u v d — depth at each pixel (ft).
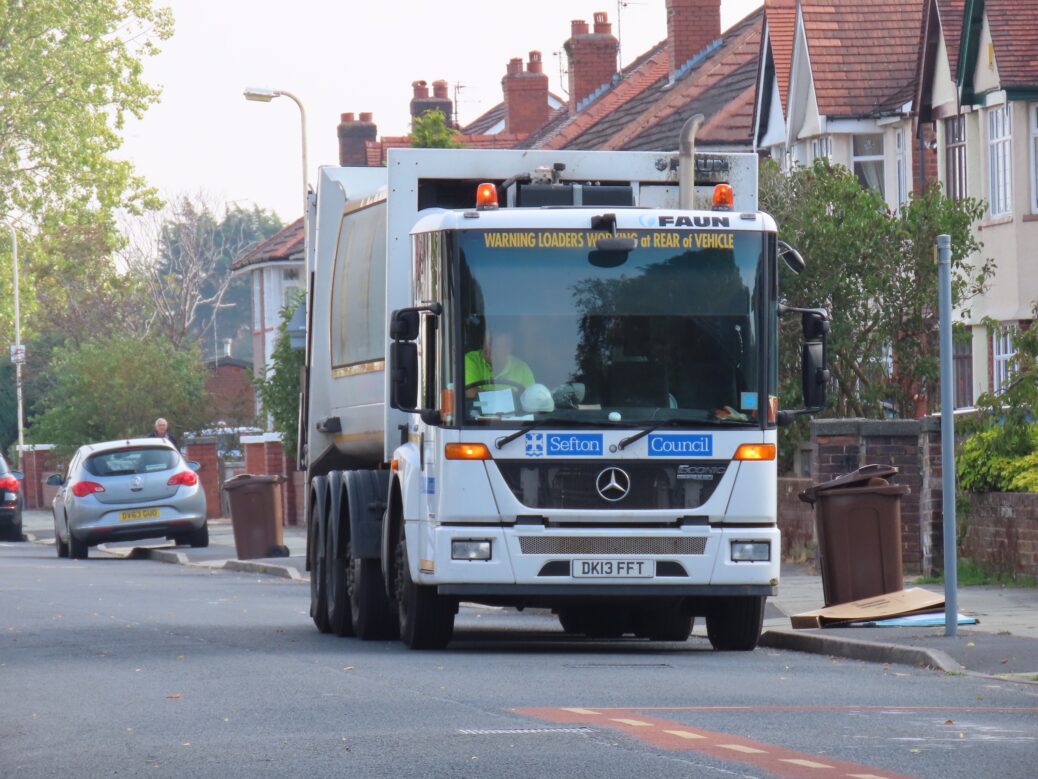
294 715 106.11
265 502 310.04
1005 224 318.86
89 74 628.28
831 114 366.02
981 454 208.03
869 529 171.94
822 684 122.62
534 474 143.64
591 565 143.64
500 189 165.07
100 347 553.64
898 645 141.38
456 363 144.25
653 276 146.51
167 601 219.20
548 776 82.99
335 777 84.02
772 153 405.80
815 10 378.53
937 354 261.24
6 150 627.05
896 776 82.53
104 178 639.76
